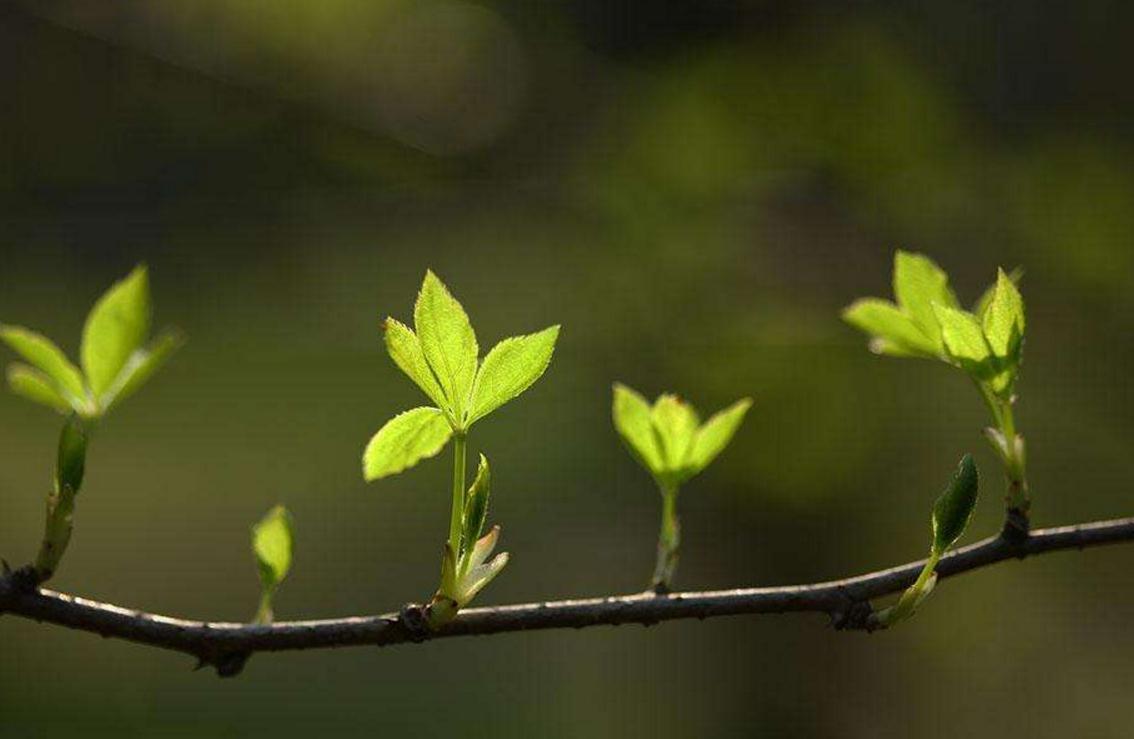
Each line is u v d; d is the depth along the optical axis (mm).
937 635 1367
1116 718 1483
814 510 1145
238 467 2732
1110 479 1175
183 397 2967
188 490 2635
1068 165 928
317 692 2037
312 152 1177
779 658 1296
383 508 2584
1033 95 982
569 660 2025
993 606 1491
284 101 1009
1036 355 966
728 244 995
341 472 2723
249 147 1420
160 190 1668
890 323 546
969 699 1405
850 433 1101
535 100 1060
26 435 2826
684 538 1187
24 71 1329
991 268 932
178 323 2717
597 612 527
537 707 1917
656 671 1733
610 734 1742
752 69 998
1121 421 985
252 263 1979
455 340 512
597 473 2123
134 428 2875
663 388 1101
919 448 1184
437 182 1141
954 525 522
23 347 545
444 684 2049
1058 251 914
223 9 969
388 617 523
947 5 996
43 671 2031
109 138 1504
